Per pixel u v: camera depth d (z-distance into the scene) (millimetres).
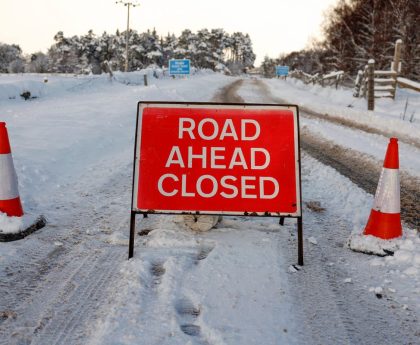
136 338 2330
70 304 2713
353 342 2418
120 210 4559
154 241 3684
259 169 3559
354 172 6617
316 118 14000
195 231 3945
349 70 28062
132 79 29453
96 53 93312
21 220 3816
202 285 2932
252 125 3637
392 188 3680
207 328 2436
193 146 3613
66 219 4250
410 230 4070
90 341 2336
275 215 3477
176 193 3527
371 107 15148
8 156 3916
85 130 8633
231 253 3457
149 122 3664
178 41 102188
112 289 2889
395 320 2645
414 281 3107
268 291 2898
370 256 3562
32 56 99062
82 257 3416
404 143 9523
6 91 16031
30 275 3094
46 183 5320
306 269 3291
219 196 3525
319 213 4680
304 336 2445
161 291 2846
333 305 2785
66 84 21250
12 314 2578
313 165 7059
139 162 3578
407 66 22344
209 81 38562
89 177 5785
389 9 24047
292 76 54469
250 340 2357
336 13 29156
